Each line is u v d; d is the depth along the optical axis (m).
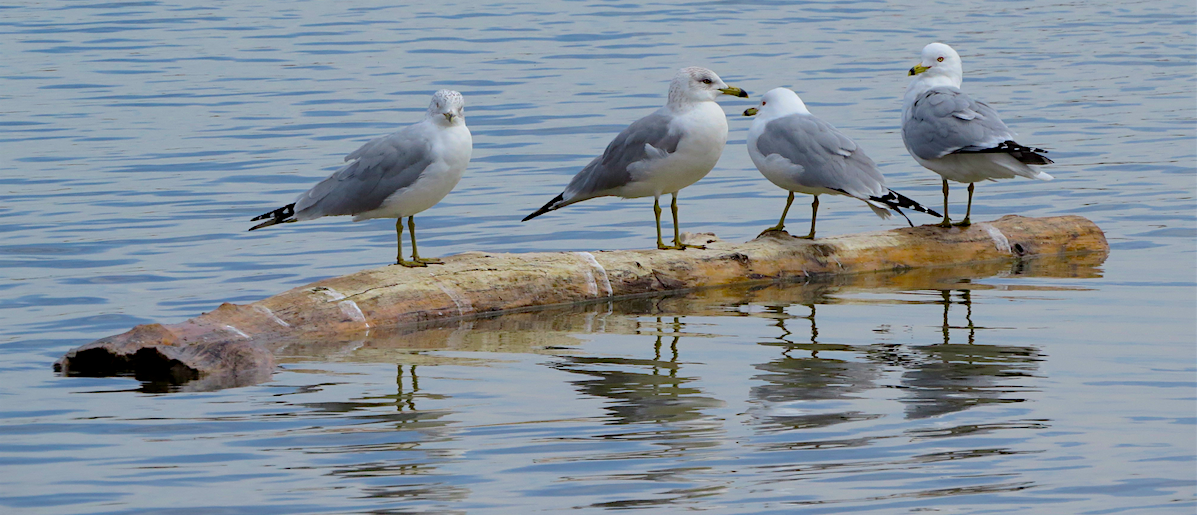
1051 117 28.16
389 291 14.12
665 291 15.41
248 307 13.56
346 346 13.20
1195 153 24.12
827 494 9.41
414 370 12.35
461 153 14.18
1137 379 11.74
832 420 10.82
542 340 13.44
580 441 10.45
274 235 19.39
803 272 15.99
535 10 44.47
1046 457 9.98
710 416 10.98
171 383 11.99
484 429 10.73
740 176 22.83
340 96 30.73
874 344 13.05
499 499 9.40
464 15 43.62
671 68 34.16
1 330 14.52
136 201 21.47
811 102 29.89
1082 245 17.30
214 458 10.16
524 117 28.34
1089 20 43.16
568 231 19.58
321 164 24.27
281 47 37.75
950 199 21.27
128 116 28.56
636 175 15.29
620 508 9.23
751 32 40.31
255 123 27.88
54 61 35.41
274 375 12.18
